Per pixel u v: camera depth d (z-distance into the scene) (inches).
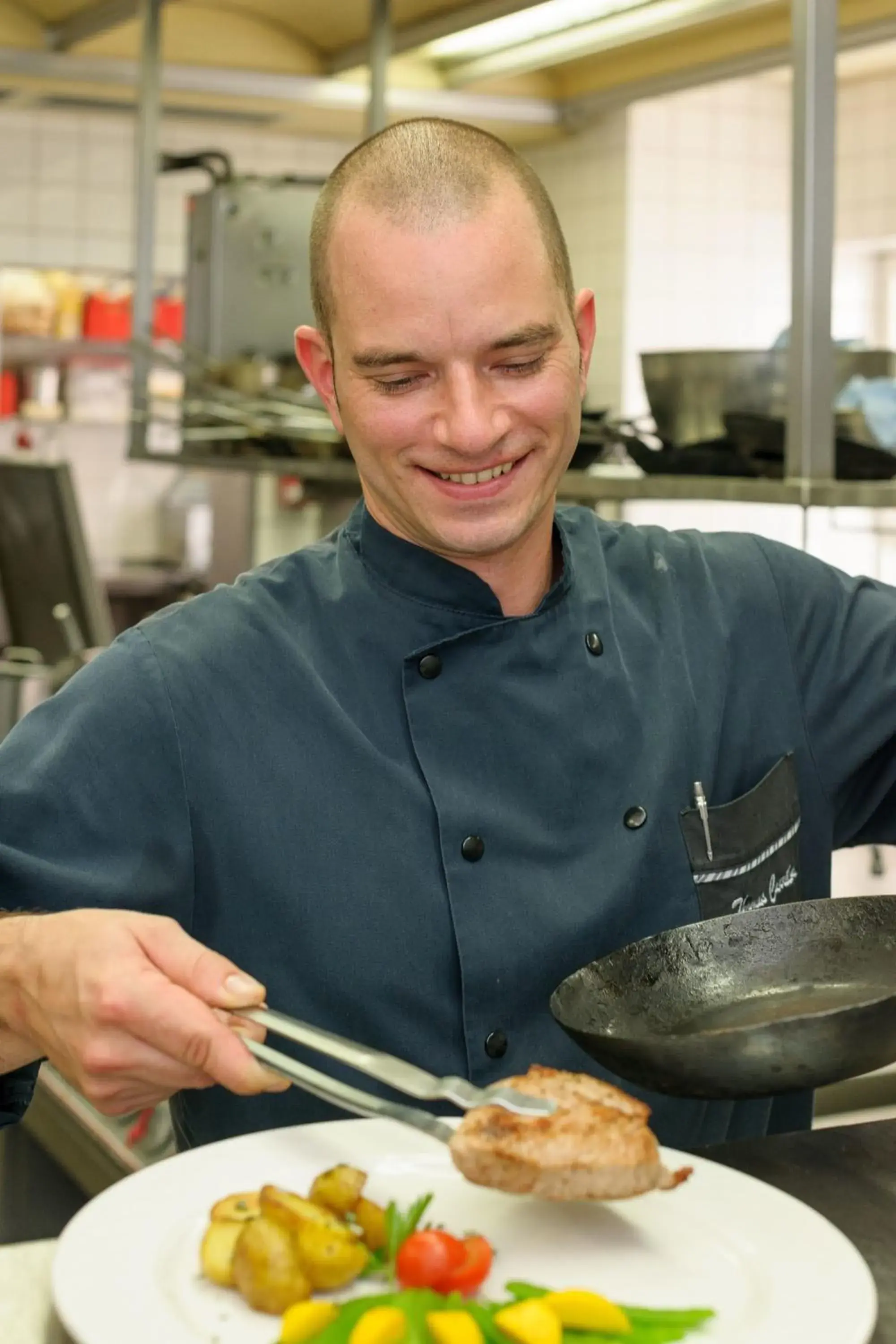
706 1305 27.3
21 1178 75.2
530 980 42.1
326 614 43.8
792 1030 30.5
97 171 214.4
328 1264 27.1
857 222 204.7
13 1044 35.9
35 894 39.8
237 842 42.2
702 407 70.1
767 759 49.3
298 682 42.9
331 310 40.2
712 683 48.0
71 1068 32.6
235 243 114.0
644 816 44.6
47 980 32.6
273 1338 26.3
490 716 42.8
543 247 39.1
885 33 78.6
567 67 100.9
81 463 219.0
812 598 51.0
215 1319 26.8
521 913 42.0
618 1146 27.5
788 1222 29.4
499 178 38.5
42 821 40.6
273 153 218.4
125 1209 30.0
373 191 38.3
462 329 37.9
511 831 42.4
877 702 50.3
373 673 43.1
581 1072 42.7
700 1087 31.5
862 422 65.2
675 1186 28.1
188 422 112.3
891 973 37.6
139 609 207.2
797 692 50.1
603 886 43.4
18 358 210.7
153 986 31.0
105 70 136.3
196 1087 32.5
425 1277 27.4
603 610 45.9
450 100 107.3
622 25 83.1
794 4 65.1
